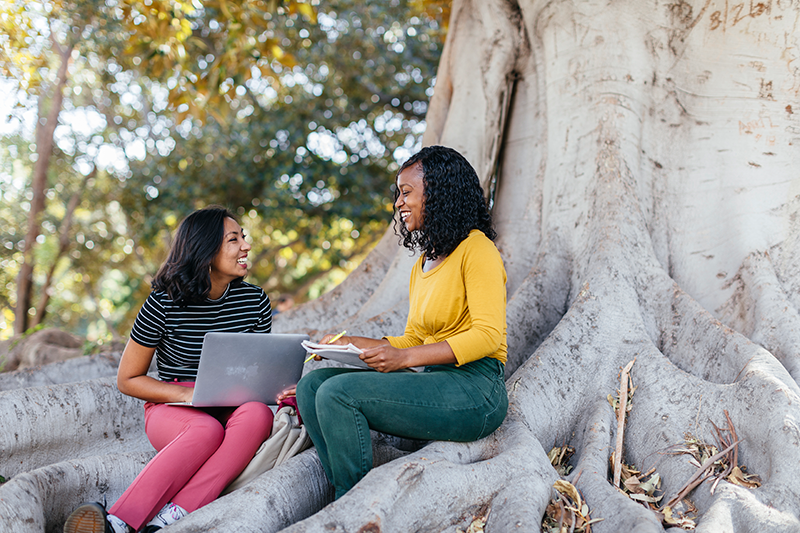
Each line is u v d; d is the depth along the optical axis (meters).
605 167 4.19
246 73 7.00
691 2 4.34
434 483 2.33
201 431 2.55
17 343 6.95
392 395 2.38
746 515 2.38
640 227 4.00
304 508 2.51
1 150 14.81
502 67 5.00
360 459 2.38
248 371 2.72
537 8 4.76
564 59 4.60
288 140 12.29
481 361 2.59
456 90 5.10
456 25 5.32
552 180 4.54
